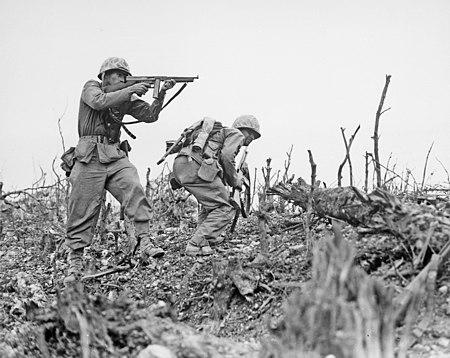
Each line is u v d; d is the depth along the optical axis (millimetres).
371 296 3389
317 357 3271
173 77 6949
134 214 6578
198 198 6734
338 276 3463
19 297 6281
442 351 3771
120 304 4336
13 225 9078
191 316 5375
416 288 4090
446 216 4941
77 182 6543
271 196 8602
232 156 6793
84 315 4227
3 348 4598
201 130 6793
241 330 4871
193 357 3906
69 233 6566
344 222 5660
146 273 6383
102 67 6906
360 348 3150
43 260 7648
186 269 6242
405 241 4711
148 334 4105
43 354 4285
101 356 4059
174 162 6828
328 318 3357
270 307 4965
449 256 4383
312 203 5996
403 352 3541
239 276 5262
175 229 8359
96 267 6914
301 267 5219
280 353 3371
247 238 7047
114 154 6613
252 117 7570
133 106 6902
